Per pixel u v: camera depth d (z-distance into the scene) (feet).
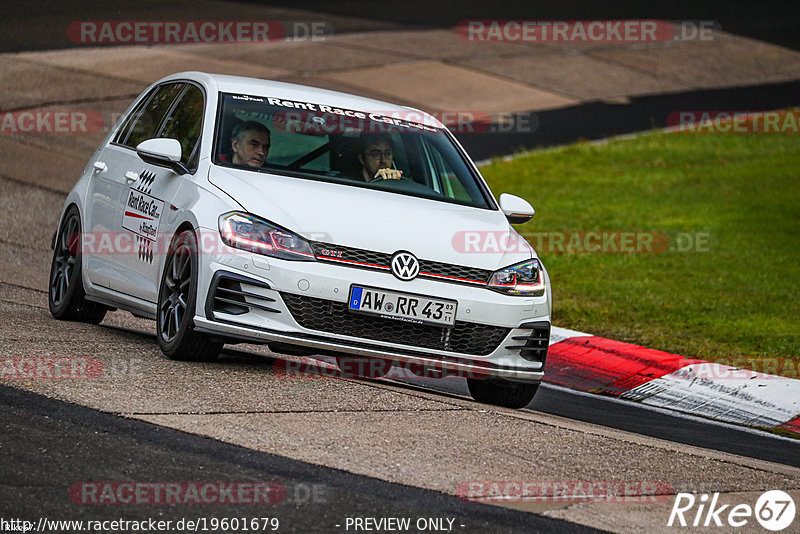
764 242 170.09
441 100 271.28
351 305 78.43
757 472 72.69
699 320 130.93
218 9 359.25
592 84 304.71
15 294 117.60
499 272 83.20
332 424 69.10
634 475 67.00
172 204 85.81
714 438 90.94
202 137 88.53
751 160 231.91
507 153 235.40
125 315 118.62
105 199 98.73
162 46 296.92
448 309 80.59
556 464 67.10
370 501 55.93
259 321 77.87
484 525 54.34
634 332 124.67
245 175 84.69
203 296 78.89
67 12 330.54
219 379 77.61
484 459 66.13
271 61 289.33
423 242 81.35
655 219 185.37
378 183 88.99
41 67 263.08
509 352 83.30
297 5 379.96
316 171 87.71
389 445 66.13
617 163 229.25
